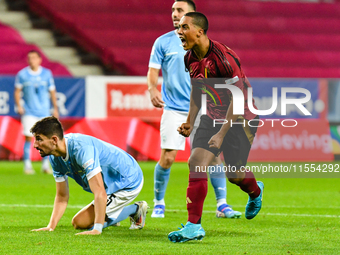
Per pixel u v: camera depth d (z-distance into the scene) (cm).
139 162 4616
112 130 4588
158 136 4672
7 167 4203
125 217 1588
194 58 1422
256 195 1585
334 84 4741
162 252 1221
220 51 1384
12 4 6781
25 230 1553
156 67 1970
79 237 1404
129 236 1459
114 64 6256
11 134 4569
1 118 4531
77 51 6425
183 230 1344
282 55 6800
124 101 4616
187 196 1362
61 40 6506
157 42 1967
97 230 1455
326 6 7644
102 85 4584
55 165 1506
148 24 6800
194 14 1376
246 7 7419
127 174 1566
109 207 1534
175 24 1964
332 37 7194
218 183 1939
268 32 7175
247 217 1653
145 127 4647
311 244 1357
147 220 1856
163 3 7075
